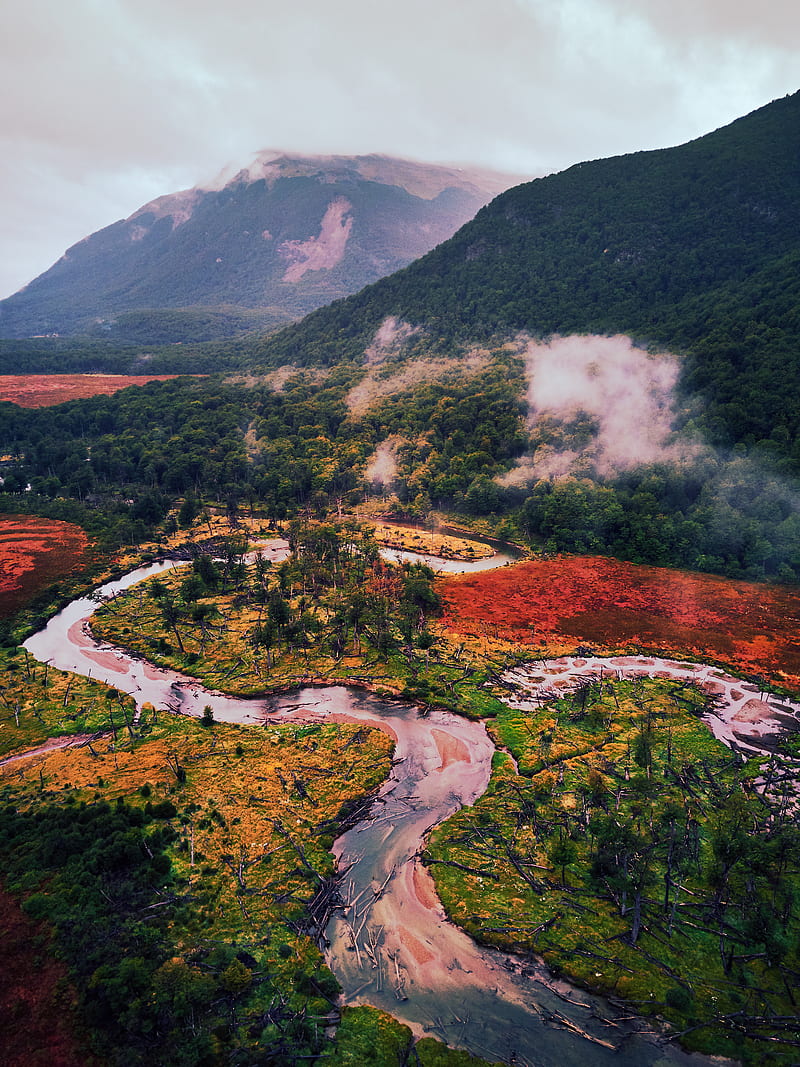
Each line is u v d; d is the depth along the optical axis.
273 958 69.50
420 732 112.38
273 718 116.06
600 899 77.38
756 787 95.75
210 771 100.06
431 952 71.69
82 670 133.88
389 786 98.50
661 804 91.19
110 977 64.00
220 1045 60.66
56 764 101.62
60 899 74.38
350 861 84.19
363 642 142.12
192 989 62.22
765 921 70.25
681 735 109.44
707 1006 64.62
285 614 144.25
